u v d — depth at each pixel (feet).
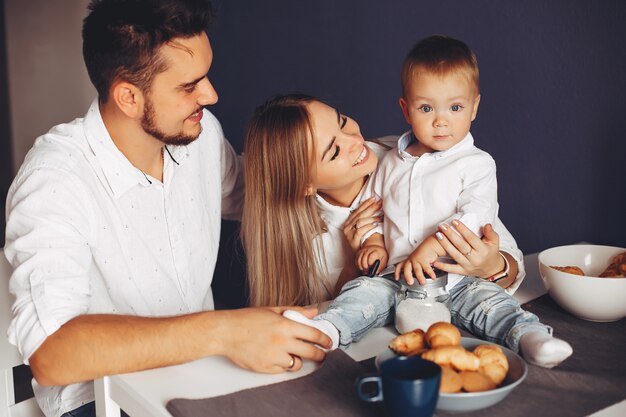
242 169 5.69
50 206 4.06
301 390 3.28
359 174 4.82
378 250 4.81
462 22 5.97
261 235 5.00
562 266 4.42
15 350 4.54
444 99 4.53
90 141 4.44
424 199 4.66
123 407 3.51
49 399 4.63
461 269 4.08
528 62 5.55
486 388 2.99
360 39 6.94
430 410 2.78
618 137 5.05
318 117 4.74
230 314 3.52
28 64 10.39
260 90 8.34
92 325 3.54
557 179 5.52
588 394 3.18
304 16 7.52
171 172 4.81
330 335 3.66
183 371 3.55
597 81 5.11
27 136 10.63
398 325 3.85
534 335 3.44
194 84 4.25
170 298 4.81
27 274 3.79
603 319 3.94
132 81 4.17
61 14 10.07
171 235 4.81
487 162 4.57
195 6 4.11
